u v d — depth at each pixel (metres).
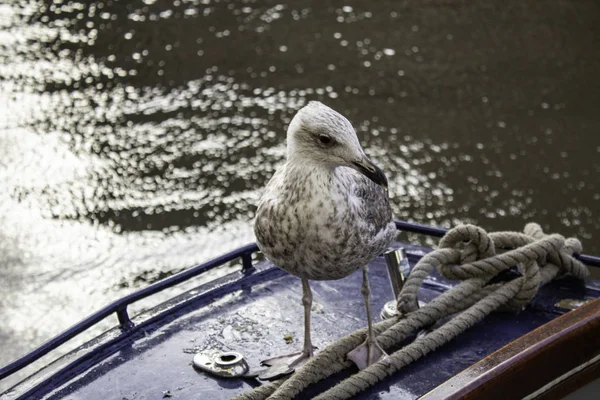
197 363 4.32
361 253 3.93
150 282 8.23
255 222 4.00
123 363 4.36
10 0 15.21
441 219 9.14
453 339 4.48
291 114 11.28
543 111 11.30
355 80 12.16
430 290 5.08
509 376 3.60
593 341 3.90
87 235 8.99
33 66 12.79
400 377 4.18
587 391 4.02
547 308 4.79
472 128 10.94
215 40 13.45
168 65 12.73
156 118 11.32
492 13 14.28
